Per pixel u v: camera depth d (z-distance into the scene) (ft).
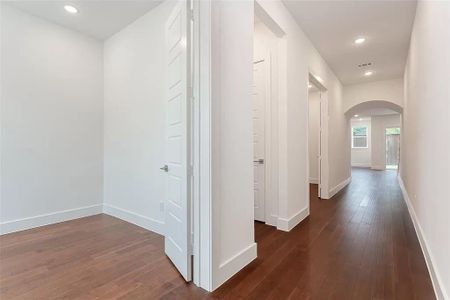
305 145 12.18
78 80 11.93
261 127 11.29
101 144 12.83
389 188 20.99
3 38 9.57
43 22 10.72
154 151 10.05
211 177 5.85
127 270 6.83
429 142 7.61
